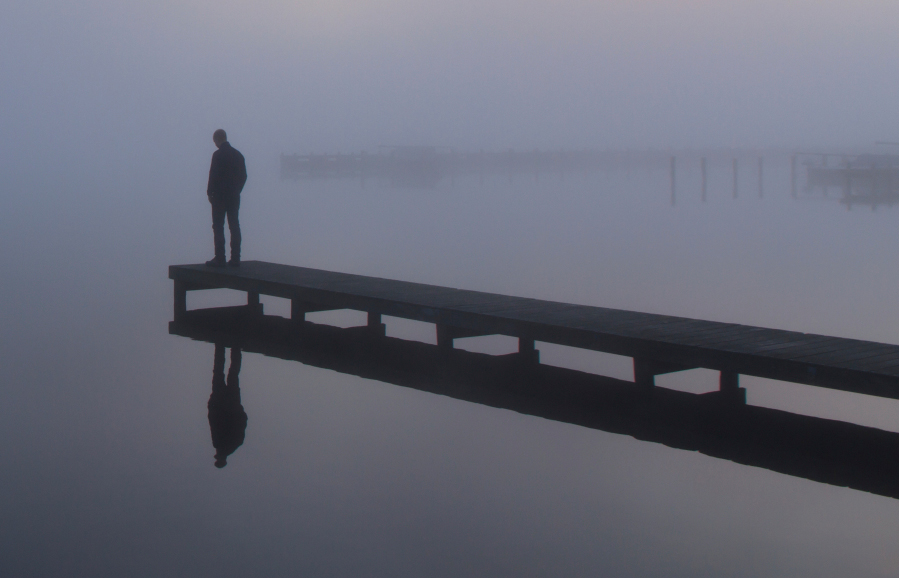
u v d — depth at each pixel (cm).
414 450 532
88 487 470
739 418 591
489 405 630
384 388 680
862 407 637
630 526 414
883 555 378
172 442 550
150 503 446
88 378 718
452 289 828
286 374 725
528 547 390
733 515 427
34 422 593
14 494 459
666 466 500
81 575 360
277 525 418
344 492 462
